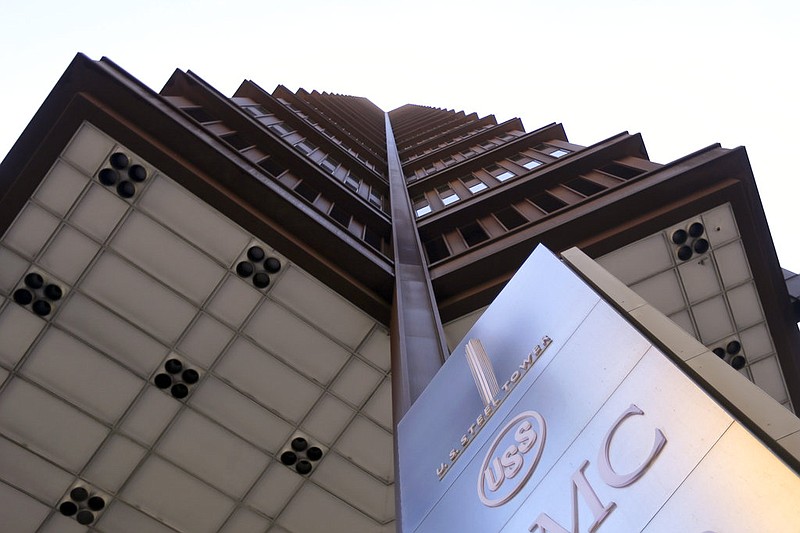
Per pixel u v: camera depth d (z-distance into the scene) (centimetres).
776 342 2311
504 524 752
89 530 2180
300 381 2136
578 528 651
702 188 2212
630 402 690
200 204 2023
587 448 702
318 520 2239
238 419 2148
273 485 2197
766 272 2225
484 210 3041
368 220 2938
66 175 1950
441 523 867
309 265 2067
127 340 2062
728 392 627
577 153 3256
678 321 2272
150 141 1964
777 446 557
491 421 904
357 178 3897
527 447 794
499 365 963
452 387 1062
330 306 2103
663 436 628
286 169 3033
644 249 2189
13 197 1923
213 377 2112
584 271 950
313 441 2173
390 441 2172
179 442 2144
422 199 3903
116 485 2150
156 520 2186
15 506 2128
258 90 4294
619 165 3016
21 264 1980
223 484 2180
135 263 2023
